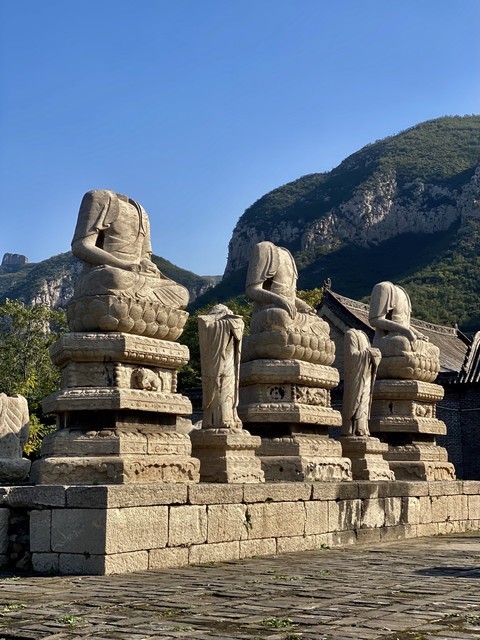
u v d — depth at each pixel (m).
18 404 15.05
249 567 11.70
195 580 10.31
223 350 14.62
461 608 8.41
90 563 10.85
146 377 12.95
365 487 16.03
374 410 20.53
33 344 36.81
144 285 13.26
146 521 11.38
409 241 91.69
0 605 8.52
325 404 17.08
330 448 16.73
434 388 20.72
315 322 17.09
